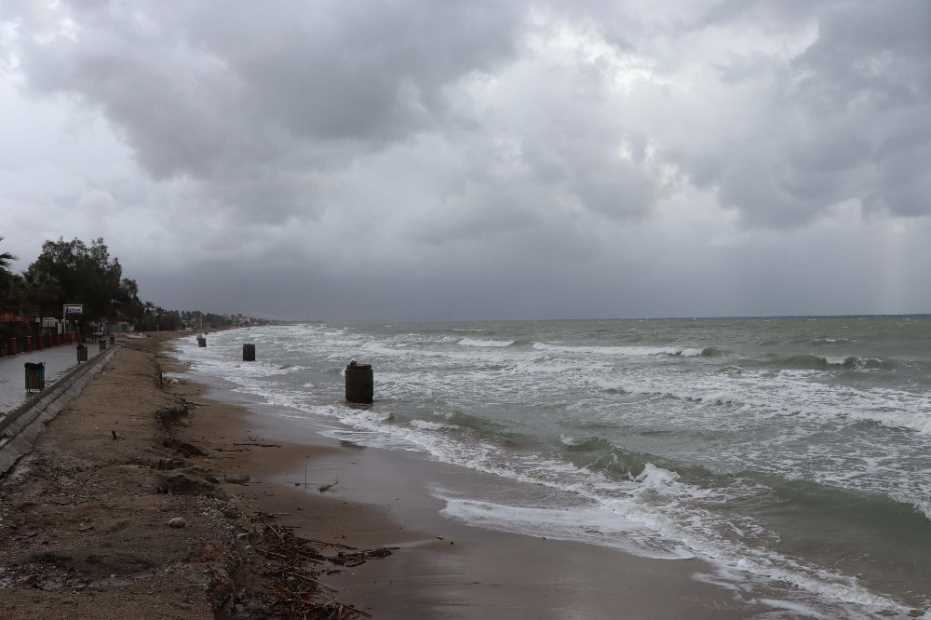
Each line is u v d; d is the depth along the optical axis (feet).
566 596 23.86
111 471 31.14
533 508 35.42
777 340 147.13
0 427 34.01
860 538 28.91
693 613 22.75
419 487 39.58
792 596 24.12
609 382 84.89
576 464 45.11
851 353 112.16
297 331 484.33
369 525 31.65
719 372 92.89
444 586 24.32
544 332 247.70
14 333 129.18
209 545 21.85
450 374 104.94
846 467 41.04
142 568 19.60
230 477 38.78
